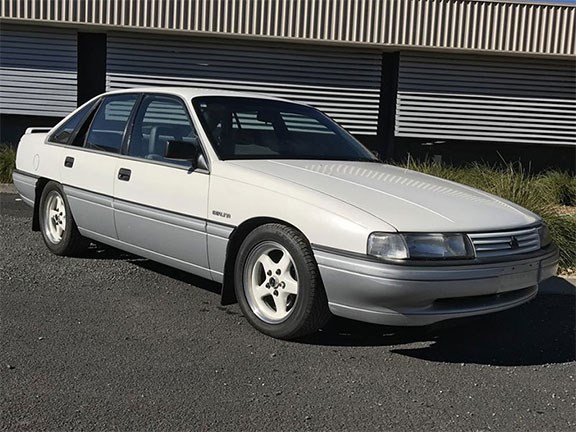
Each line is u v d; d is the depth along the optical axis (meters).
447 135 13.54
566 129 13.71
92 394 3.46
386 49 13.25
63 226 6.14
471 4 12.64
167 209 4.86
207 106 5.12
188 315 4.76
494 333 4.80
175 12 12.36
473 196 4.64
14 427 3.09
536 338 4.73
